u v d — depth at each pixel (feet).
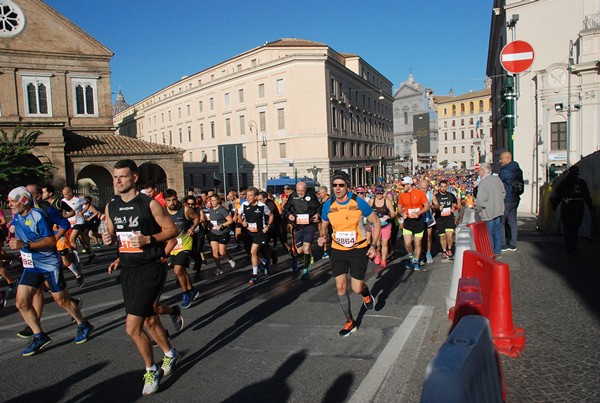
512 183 31.53
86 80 106.22
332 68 172.35
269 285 27.86
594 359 13.60
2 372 15.30
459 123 311.68
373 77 229.45
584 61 74.79
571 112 76.23
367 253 18.39
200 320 20.79
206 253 43.93
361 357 15.30
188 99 214.07
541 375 12.79
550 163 78.28
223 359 15.78
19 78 99.55
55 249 17.67
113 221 13.83
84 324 18.38
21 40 99.76
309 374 14.17
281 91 168.25
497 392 8.40
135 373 14.92
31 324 16.99
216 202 32.99
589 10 78.74
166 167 99.25
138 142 103.55
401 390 12.64
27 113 100.37
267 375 14.28
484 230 25.34
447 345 7.32
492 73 176.24
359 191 57.11
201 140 208.33
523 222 59.98
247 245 37.22
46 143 86.28
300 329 18.69
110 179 99.71
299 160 165.07
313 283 27.78
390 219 31.96
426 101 326.65
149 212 13.71
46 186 29.37
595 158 35.81
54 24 102.78
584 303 18.94
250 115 179.83
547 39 82.28
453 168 305.94
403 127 337.93
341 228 17.92
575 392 11.75
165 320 21.16
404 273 29.19
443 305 20.81
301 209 29.27
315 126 165.17
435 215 33.14
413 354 15.10
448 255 33.24
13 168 79.10
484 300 15.20
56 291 17.43
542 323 16.89
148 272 13.56
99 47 106.93
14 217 17.22
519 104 83.10
